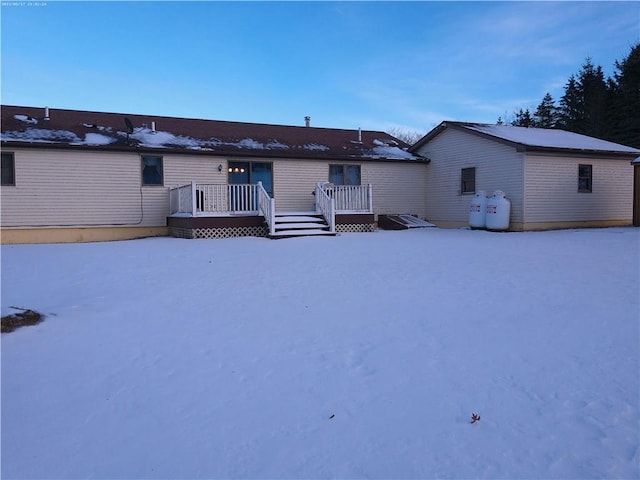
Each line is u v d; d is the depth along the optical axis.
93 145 15.20
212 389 3.64
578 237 13.58
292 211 18.06
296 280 7.65
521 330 4.90
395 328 5.04
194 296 6.57
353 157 19.09
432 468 2.66
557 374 3.83
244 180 17.62
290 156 17.89
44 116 16.94
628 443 2.88
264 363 4.14
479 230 17.34
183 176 16.69
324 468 2.66
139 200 16.14
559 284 7.01
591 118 40.00
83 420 3.18
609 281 7.14
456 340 4.63
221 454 2.79
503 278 7.54
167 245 12.73
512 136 17.81
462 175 19.06
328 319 5.41
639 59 35.03
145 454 2.79
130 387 3.68
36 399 3.47
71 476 2.59
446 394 3.53
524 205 16.36
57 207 15.06
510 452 2.80
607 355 4.19
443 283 7.25
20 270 8.64
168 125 18.69
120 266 9.09
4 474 2.60
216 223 14.89
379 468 2.66
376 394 3.54
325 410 3.31
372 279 7.64
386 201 20.17
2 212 14.48
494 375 3.83
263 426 3.10
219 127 19.69
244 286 7.21
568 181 17.22
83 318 5.43
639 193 17.59
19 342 4.61
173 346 4.56
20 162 14.60
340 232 16.61
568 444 2.88
